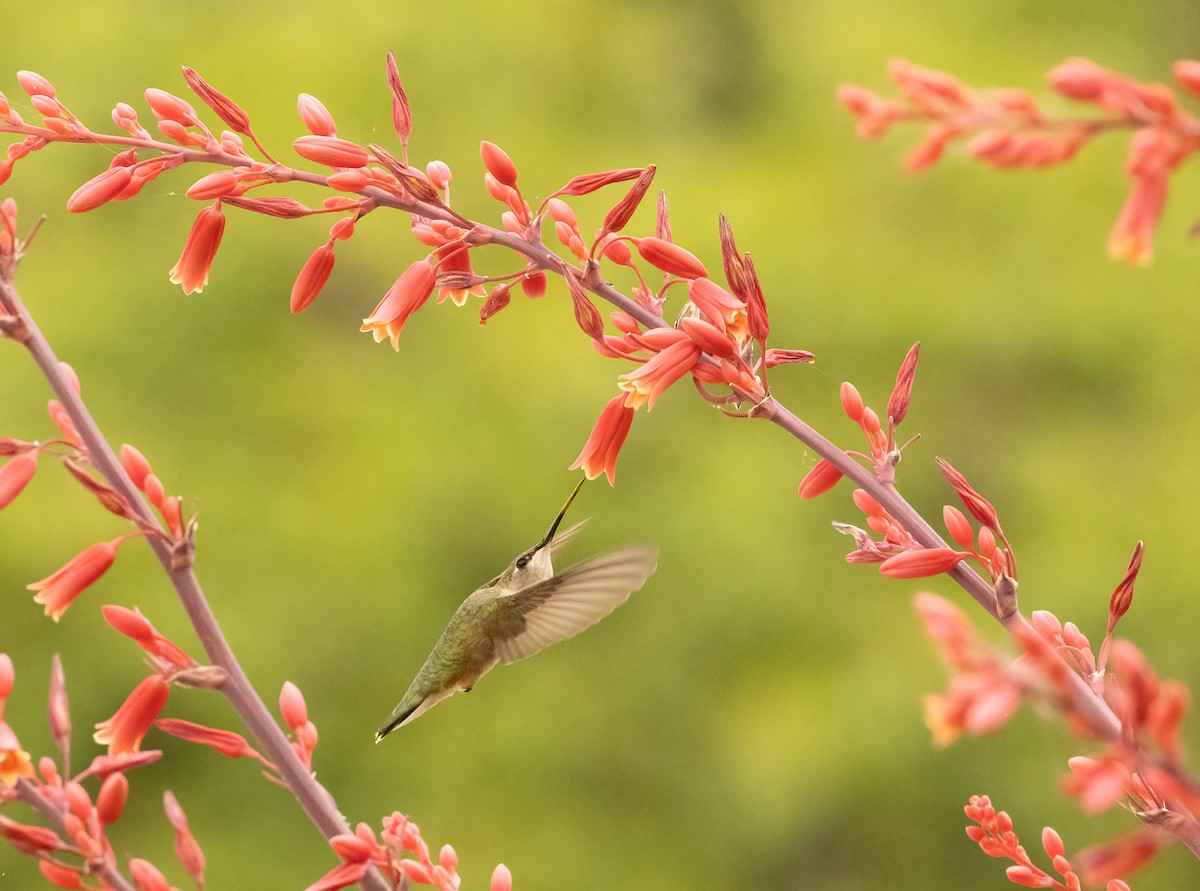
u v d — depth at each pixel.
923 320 14.28
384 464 13.83
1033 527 14.09
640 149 16.16
